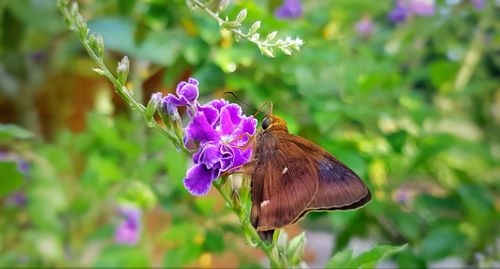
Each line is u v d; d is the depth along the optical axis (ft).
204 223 1.02
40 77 1.40
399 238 1.10
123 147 1.08
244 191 0.71
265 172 0.71
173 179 0.96
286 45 0.70
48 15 1.25
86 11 1.14
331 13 1.24
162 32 1.02
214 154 0.68
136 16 1.07
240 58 0.95
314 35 1.10
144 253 1.08
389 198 1.10
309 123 1.02
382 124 1.17
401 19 1.33
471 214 1.13
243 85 0.97
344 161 0.98
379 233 1.10
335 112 1.00
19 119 1.41
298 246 0.73
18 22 1.18
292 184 0.71
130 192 1.04
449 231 1.07
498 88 1.45
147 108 0.69
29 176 1.17
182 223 1.02
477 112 1.55
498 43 1.25
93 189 1.13
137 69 1.08
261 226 0.70
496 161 1.24
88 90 1.59
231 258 1.23
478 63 1.33
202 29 0.97
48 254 1.13
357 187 0.70
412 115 1.08
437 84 1.25
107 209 1.21
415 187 1.27
